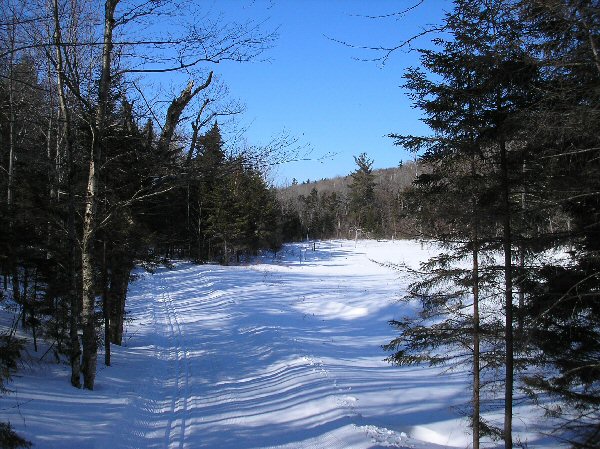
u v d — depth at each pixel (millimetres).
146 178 9734
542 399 9906
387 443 7625
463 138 7445
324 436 7895
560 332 7793
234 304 24547
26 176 10602
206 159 8320
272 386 11227
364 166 78438
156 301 26812
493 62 6309
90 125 9016
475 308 7836
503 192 7191
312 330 18641
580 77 5391
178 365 13398
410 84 7469
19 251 10891
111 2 8570
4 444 5391
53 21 8594
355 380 11594
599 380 7910
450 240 7848
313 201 94562
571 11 4781
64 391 9062
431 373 12820
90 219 9688
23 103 8562
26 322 12484
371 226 69062
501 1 5344
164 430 8141
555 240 7008
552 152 6516
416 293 8266
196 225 47125
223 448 7461
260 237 51469
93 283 9961
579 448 5945
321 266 48594
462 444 8391
